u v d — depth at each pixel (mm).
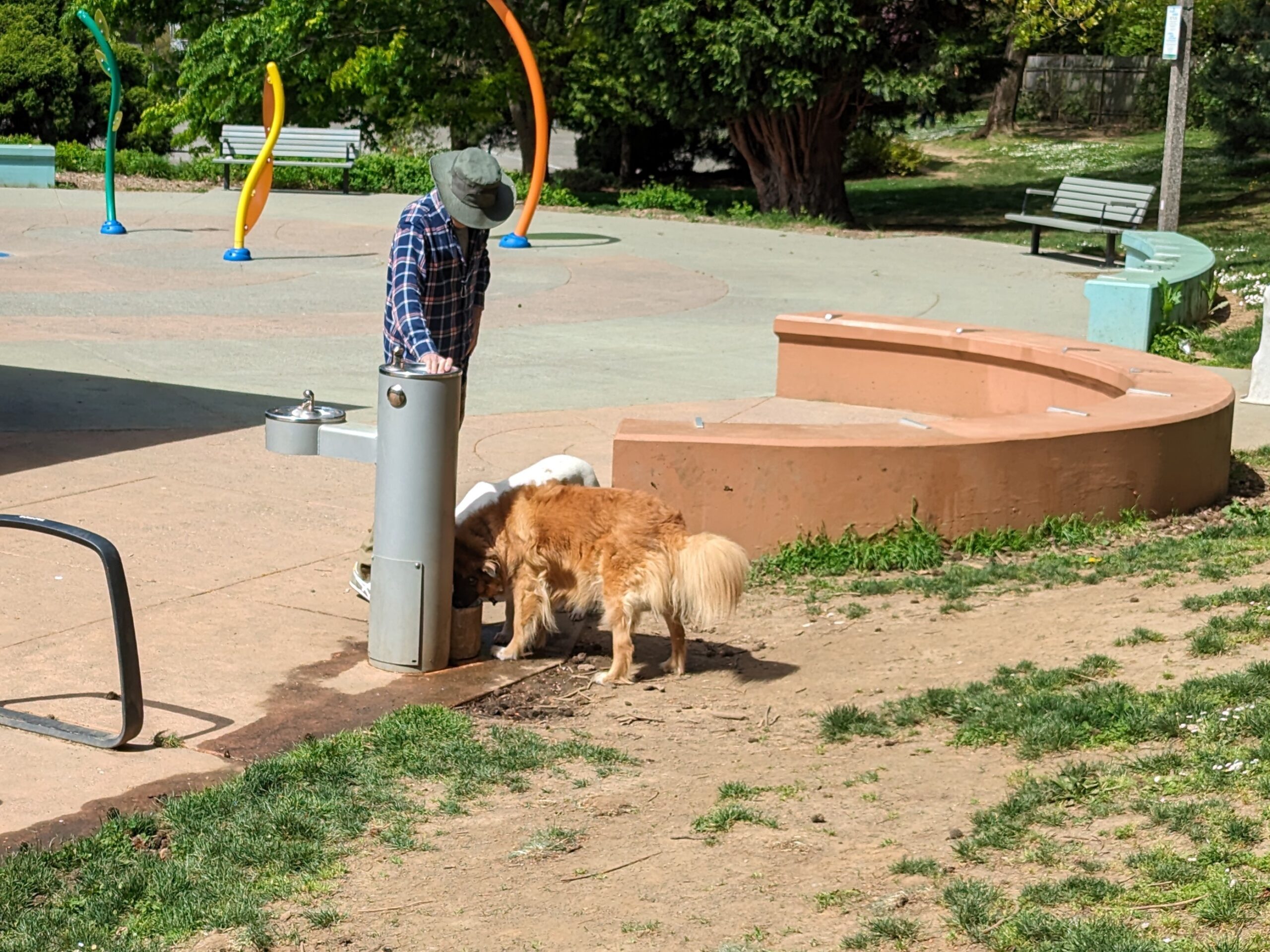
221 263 18734
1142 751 4477
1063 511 7750
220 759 4754
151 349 12875
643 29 24312
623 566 5621
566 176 34875
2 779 4484
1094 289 13469
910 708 5156
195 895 3824
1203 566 6766
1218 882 3520
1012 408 10672
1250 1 27562
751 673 5883
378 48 29641
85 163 29609
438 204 5832
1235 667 5086
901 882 3748
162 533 7391
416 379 5488
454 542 5859
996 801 4238
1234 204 26172
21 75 35344
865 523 7434
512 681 5727
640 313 15789
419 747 4902
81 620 6027
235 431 9758
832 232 24469
